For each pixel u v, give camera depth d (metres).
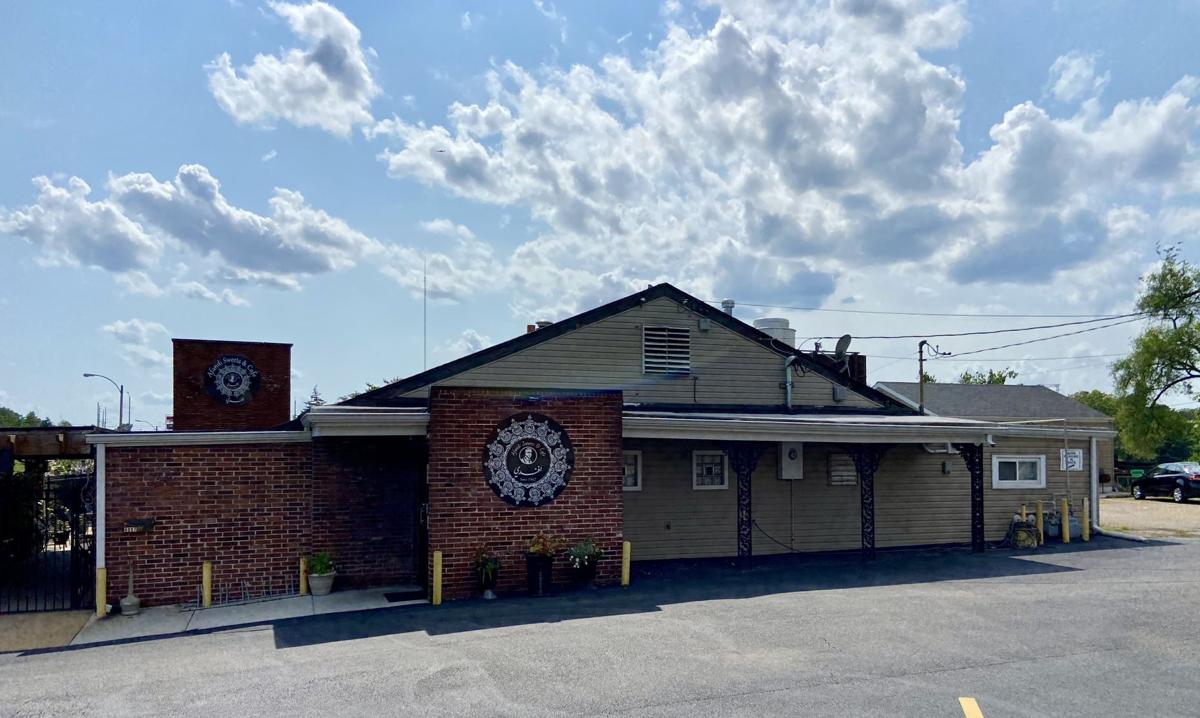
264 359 23.62
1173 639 9.19
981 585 12.98
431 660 8.82
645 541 16.84
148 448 12.86
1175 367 41.84
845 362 20.94
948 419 19.00
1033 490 19.92
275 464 13.54
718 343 18.55
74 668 9.39
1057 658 8.45
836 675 7.95
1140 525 22.89
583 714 6.97
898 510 19.00
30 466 18.56
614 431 13.94
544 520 13.35
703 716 6.87
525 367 16.92
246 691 7.93
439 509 12.80
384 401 15.74
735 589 13.02
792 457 18.09
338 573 13.76
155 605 12.68
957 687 7.54
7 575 15.44
